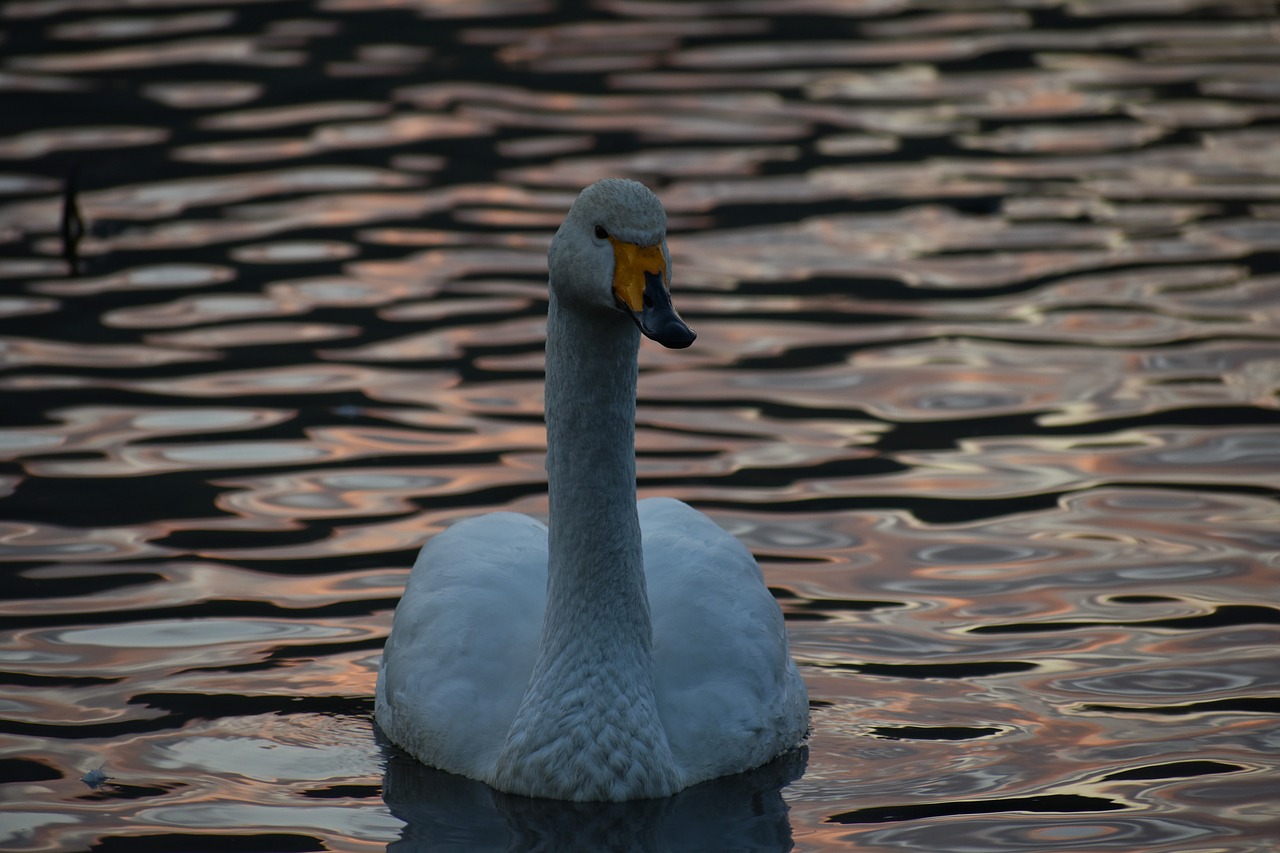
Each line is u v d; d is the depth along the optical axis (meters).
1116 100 23.09
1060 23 26.88
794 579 11.97
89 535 12.41
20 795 9.24
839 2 28.23
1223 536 12.41
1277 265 17.62
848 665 10.88
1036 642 11.09
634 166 20.58
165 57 24.27
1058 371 15.38
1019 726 10.06
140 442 13.94
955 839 8.80
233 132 21.45
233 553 12.23
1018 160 20.92
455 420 14.43
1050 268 17.78
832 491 13.26
